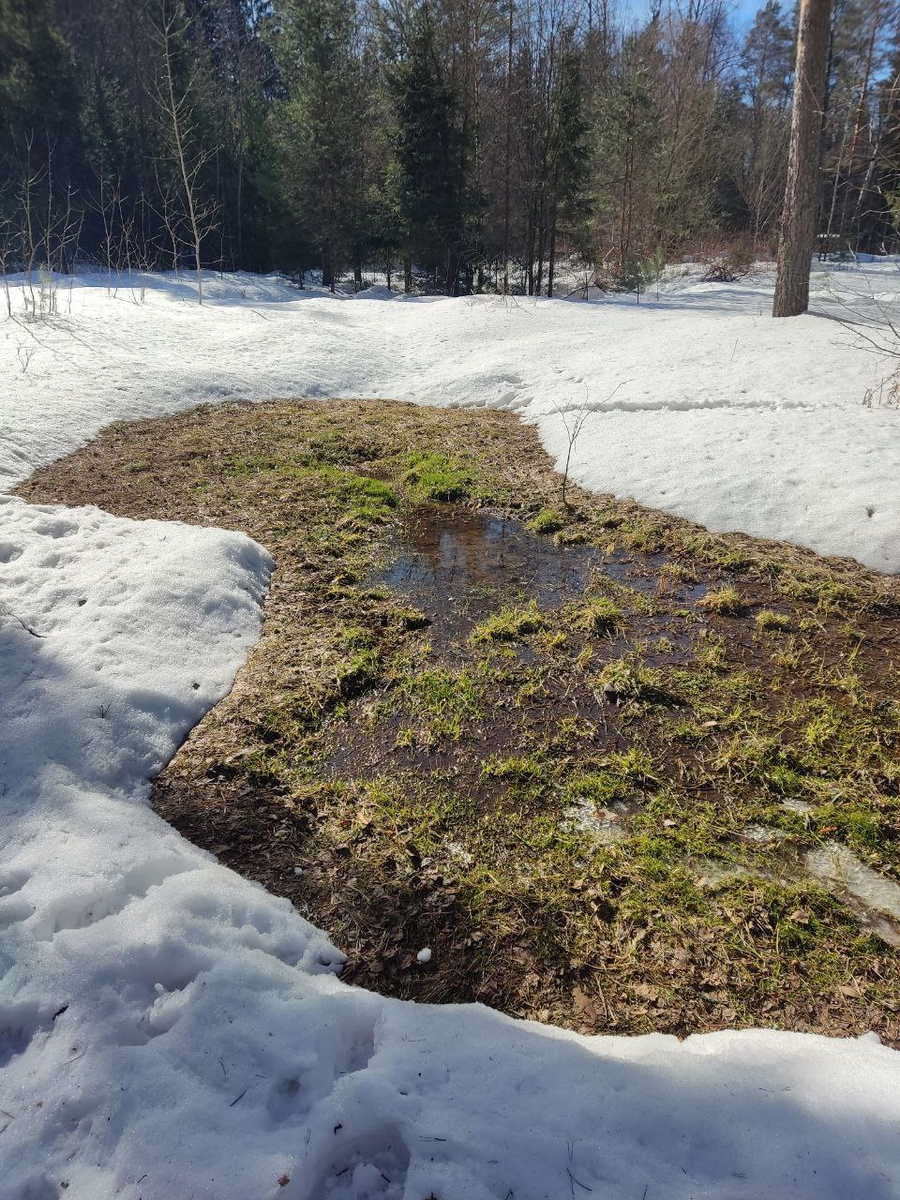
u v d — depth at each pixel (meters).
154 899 2.26
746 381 7.68
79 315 10.76
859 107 9.29
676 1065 1.79
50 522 4.71
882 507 5.01
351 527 5.57
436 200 18.55
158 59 22.80
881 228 25.52
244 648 3.99
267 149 21.20
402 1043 1.87
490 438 7.49
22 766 2.82
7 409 7.03
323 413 8.33
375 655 3.94
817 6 9.31
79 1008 1.91
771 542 5.05
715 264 22.00
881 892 2.49
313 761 3.21
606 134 20.36
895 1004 2.10
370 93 20.92
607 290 19.11
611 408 7.66
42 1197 1.54
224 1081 1.74
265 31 21.58
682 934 2.34
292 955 2.24
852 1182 1.51
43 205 19.44
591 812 2.88
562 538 5.36
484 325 11.91
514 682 3.72
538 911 2.44
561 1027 2.06
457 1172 1.53
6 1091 1.72
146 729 3.22
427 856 2.69
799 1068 1.77
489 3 19.48
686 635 4.10
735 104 32.94
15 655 3.41
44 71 20.00
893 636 3.99
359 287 22.00
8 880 2.31
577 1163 1.55
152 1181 1.52
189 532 4.91
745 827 2.78
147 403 8.06
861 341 8.57
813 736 3.22
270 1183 1.51
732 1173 1.54
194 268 22.77
